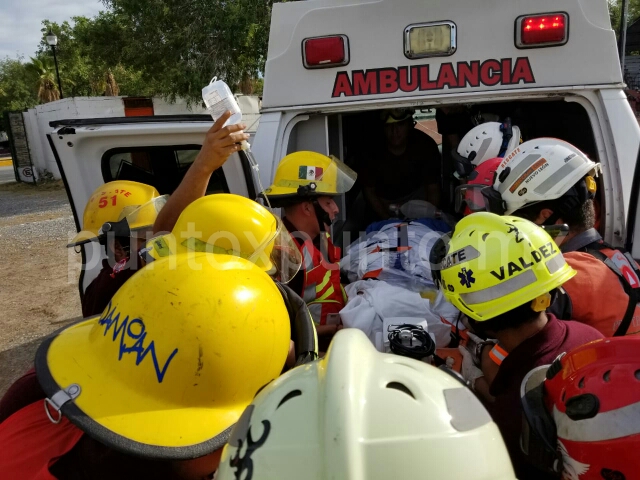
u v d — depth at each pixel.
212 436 1.24
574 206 2.10
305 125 3.18
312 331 1.67
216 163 2.28
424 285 2.58
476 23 2.76
